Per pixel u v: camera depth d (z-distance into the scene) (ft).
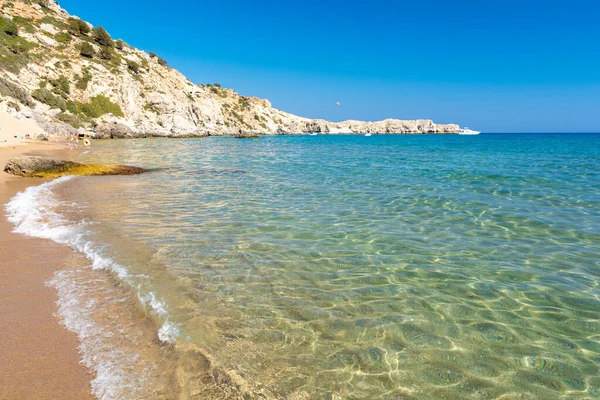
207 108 345.92
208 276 17.92
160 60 362.74
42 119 177.78
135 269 18.39
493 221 29.32
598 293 16.65
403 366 11.32
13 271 18.16
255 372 10.75
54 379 10.26
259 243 23.35
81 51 256.32
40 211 31.30
